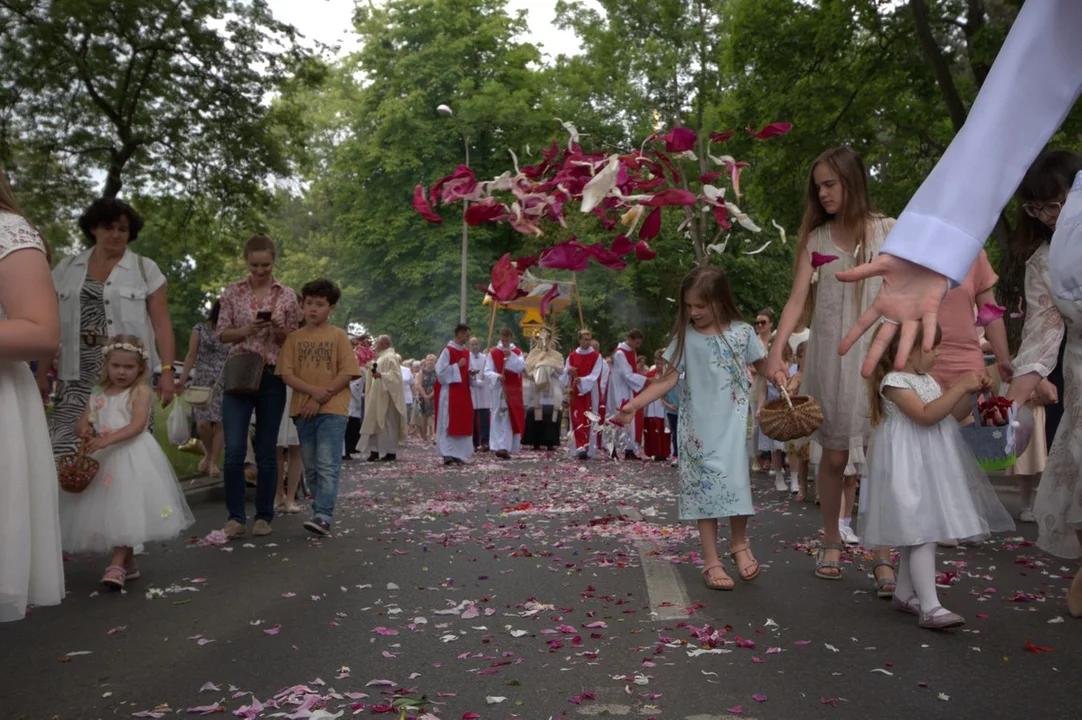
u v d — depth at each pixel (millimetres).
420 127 42281
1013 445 4512
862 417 5523
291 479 9656
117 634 4680
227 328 7867
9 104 18578
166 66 19453
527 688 3686
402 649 4305
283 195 22578
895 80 20281
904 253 1945
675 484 12688
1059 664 3926
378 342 18172
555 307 20453
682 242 38344
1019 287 13578
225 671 4020
